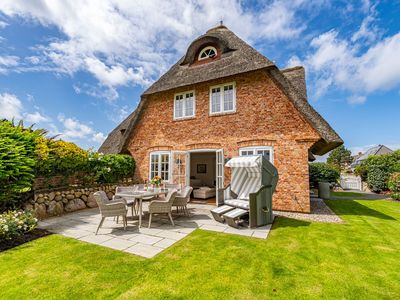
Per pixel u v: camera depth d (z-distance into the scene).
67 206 9.79
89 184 11.37
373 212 10.26
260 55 11.16
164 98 14.34
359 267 4.56
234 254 5.15
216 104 12.48
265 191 7.87
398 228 7.40
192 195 14.84
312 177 22.86
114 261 4.74
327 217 9.06
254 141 11.08
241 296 3.54
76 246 5.61
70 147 10.32
